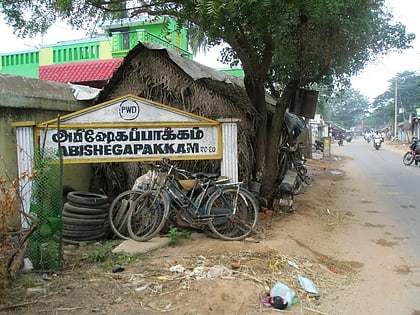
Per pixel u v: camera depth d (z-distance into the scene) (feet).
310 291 15.92
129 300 14.30
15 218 19.61
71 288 15.15
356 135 325.01
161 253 19.01
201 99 26.32
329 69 32.53
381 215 31.50
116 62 40.14
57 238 17.40
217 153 22.35
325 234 25.49
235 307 14.08
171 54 26.91
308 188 43.86
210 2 17.65
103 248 19.52
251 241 20.90
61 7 25.31
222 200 21.68
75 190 27.20
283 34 25.82
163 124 22.20
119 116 22.13
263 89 29.96
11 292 14.74
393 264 20.26
